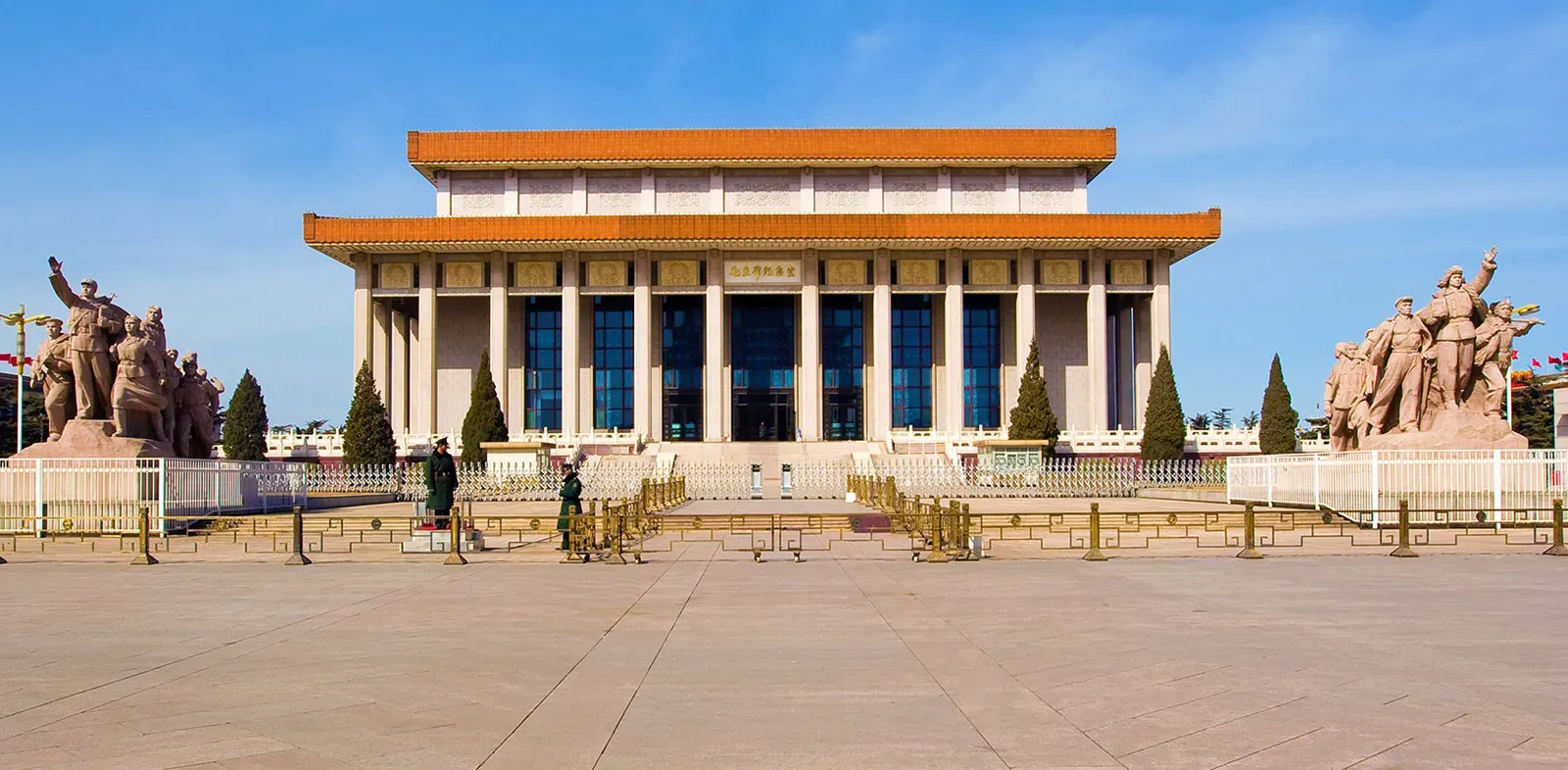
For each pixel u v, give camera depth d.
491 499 43.88
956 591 15.36
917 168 75.50
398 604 14.32
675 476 48.56
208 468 28.47
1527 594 14.65
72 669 10.20
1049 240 69.50
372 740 7.75
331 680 9.66
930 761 7.19
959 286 70.94
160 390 28.42
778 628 12.26
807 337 70.69
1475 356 27.81
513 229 68.56
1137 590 15.30
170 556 21.11
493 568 18.92
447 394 77.31
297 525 20.02
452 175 75.25
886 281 70.94
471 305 77.94
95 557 20.92
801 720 8.23
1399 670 9.81
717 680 9.59
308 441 62.81
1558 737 7.66
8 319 42.47
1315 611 13.22
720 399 70.62
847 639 11.55
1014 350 77.19
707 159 73.00
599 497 42.06
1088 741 7.64
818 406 70.38
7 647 11.39
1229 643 11.16
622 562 19.66
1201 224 69.19
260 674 9.93
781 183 75.38
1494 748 7.39
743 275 71.25
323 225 68.25
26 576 17.91
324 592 15.72
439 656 10.70
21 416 42.25
